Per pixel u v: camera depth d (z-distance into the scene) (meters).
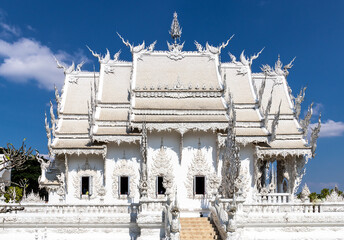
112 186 34.78
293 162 36.75
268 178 41.97
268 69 42.31
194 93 36.59
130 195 34.56
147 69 38.66
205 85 37.12
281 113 39.12
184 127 33.69
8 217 28.42
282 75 42.09
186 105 35.62
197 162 34.78
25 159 21.83
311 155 35.81
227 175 28.89
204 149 35.00
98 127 35.03
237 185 27.69
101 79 38.91
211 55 40.22
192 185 34.50
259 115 37.06
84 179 35.56
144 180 28.00
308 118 37.53
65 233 28.77
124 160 35.12
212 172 34.72
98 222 28.61
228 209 23.89
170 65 39.28
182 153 34.81
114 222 28.59
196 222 28.03
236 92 38.62
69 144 35.09
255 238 28.50
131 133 34.19
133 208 29.17
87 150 34.31
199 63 39.72
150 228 26.94
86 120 37.28
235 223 23.69
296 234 28.80
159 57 39.75
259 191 36.84
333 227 29.06
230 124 29.86
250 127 36.25
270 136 34.62
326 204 29.62
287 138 37.31
